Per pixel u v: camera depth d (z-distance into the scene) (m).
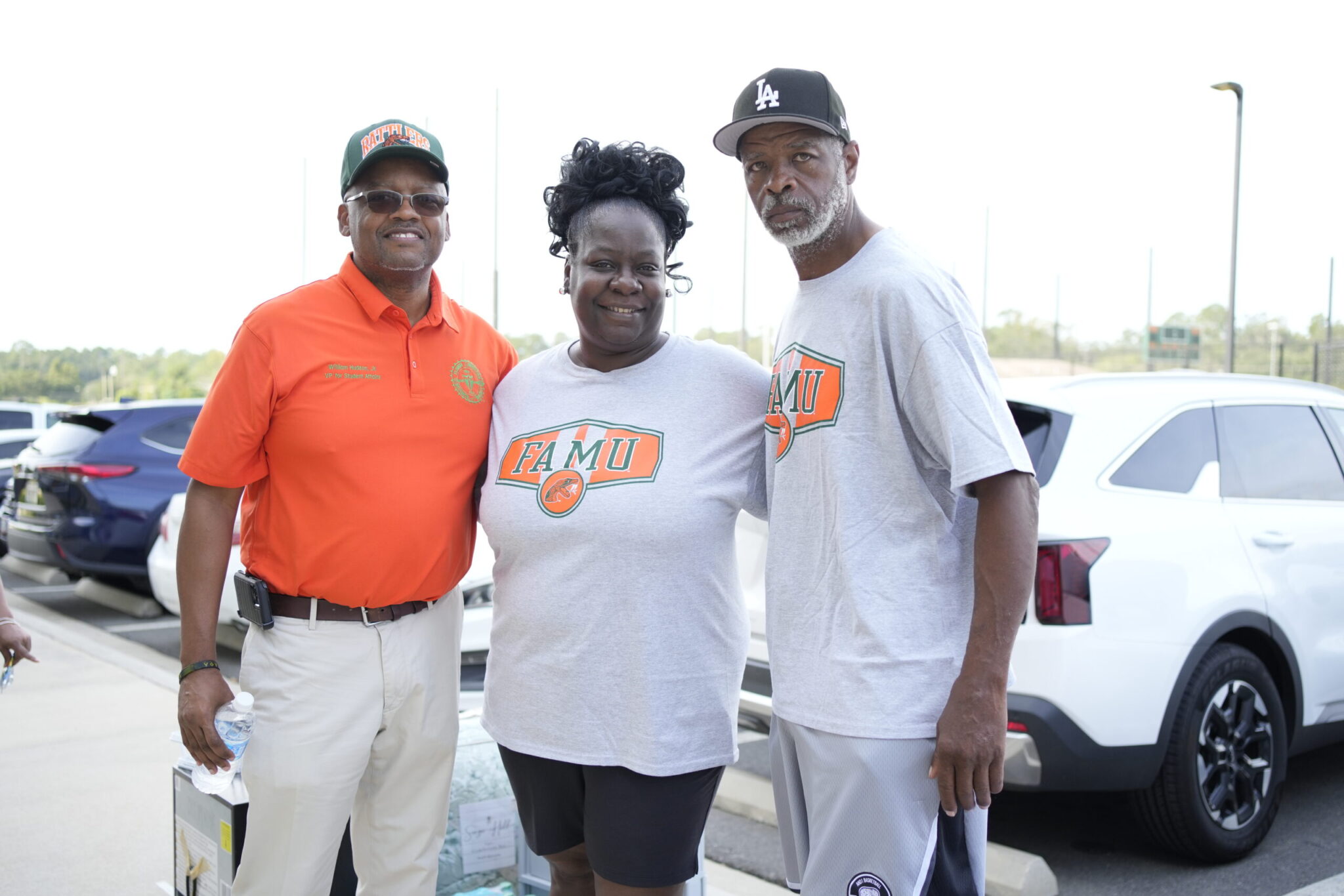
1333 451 4.19
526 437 2.26
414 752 2.31
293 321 2.18
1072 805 4.09
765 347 26.22
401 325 2.25
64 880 3.25
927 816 1.90
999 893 3.27
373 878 2.40
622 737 2.11
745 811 4.06
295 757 2.16
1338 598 3.87
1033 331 55.97
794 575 2.01
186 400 8.30
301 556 2.16
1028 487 1.85
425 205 2.25
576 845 2.30
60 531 7.84
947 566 1.96
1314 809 4.07
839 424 1.95
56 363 54.84
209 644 2.20
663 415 2.20
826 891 1.95
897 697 1.87
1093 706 3.10
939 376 1.85
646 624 2.09
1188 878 3.41
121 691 5.45
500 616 2.25
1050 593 3.11
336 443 2.14
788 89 1.98
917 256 1.96
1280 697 3.72
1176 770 3.29
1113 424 3.50
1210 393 3.86
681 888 2.21
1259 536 3.62
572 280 2.26
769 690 3.62
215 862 2.60
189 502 2.19
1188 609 3.31
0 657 2.94
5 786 4.05
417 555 2.19
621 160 2.24
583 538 2.10
